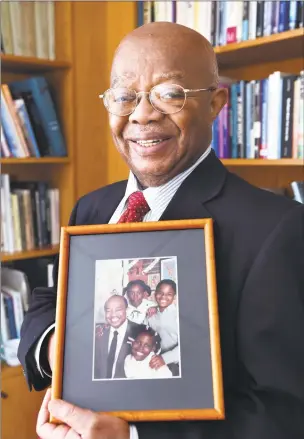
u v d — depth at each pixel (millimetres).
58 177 2471
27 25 2213
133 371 764
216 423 772
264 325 771
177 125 877
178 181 938
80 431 723
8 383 2070
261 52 1962
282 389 761
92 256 834
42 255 2262
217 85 934
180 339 768
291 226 812
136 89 876
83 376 774
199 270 796
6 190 2201
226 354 801
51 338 952
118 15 2393
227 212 868
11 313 2213
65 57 2348
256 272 791
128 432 740
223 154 2012
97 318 800
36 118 2291
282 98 1812
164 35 871
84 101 2418
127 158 961
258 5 1843
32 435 2137
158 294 795
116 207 1098
